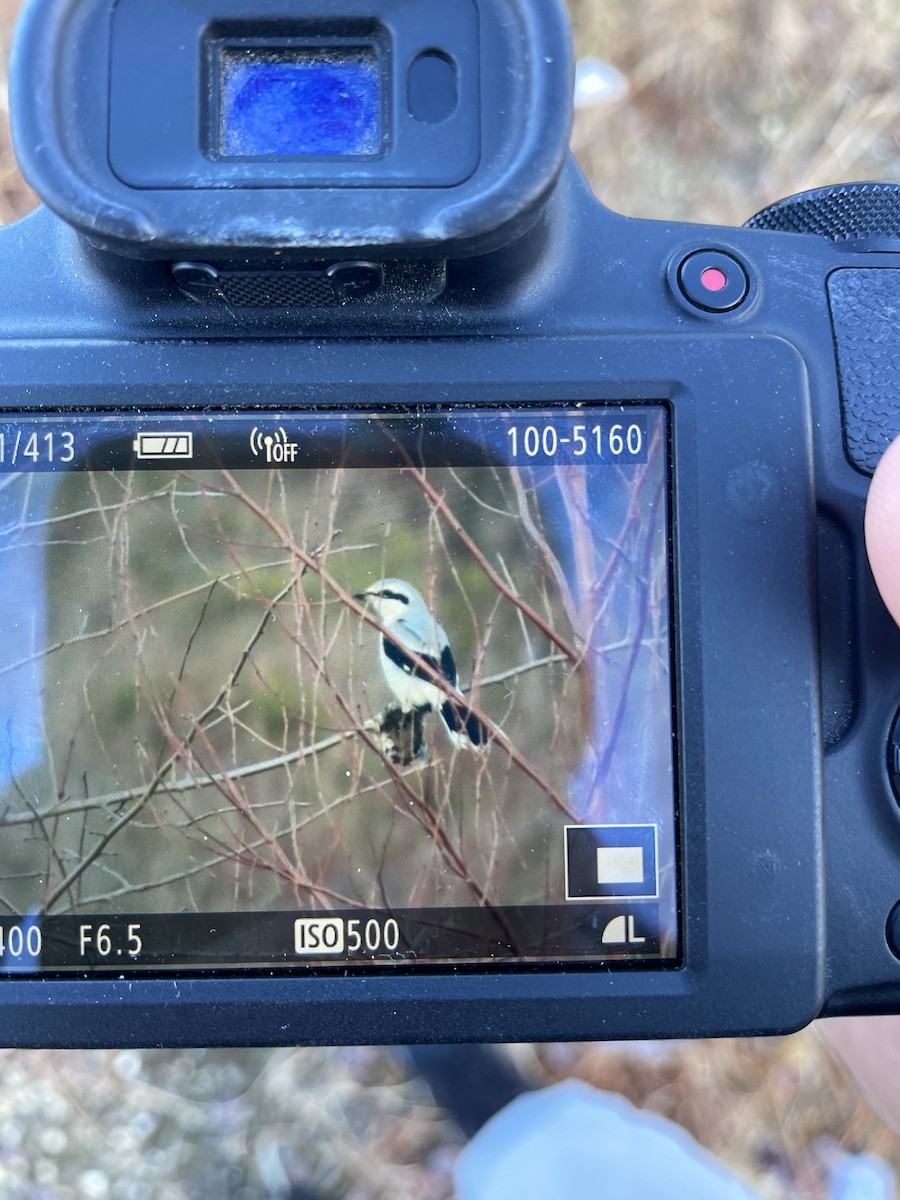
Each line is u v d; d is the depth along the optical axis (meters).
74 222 0.10
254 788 0.11
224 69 0.11
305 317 0.12
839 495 0.12
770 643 0.11
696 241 0.12
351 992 0.11
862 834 0.12
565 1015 0.11
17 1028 0.11
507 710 0.11
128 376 0.11
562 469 0.11
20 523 0.11
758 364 0.11
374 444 0.11
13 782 0.11
